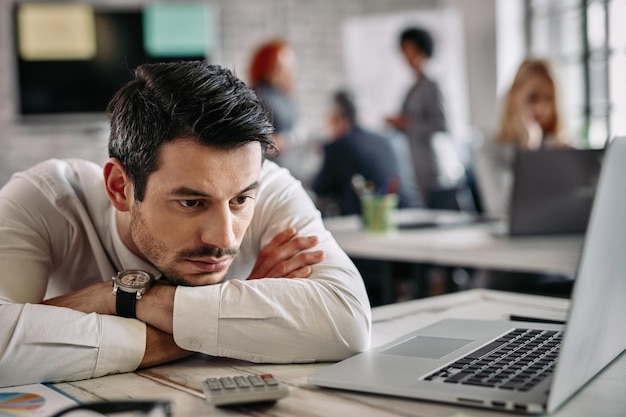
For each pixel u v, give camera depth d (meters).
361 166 4.04
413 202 4.26
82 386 1.04
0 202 1.33
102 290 1.18
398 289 3.04
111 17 6.15
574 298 0.82
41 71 6.06
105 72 6.16
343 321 1.15
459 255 2.45
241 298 1.14
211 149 1.08
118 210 1.23
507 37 5.87
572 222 2.52
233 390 0.92
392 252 2.61
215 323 1.13
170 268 1.16
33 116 6.08
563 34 5.41
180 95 1.08
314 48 6.60
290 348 1.14
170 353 1.14
